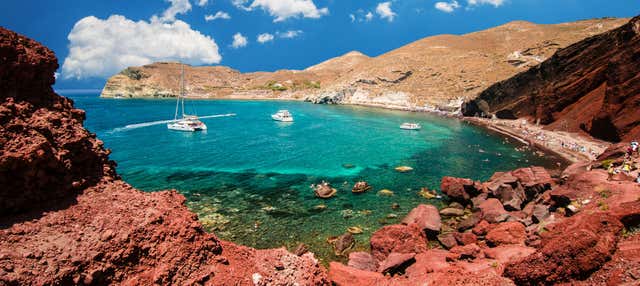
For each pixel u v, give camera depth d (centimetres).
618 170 2781
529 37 19600
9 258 899
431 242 2534
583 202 2225
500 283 1406
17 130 1040
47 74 1229
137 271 1062
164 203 1257
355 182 4025
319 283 1412
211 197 3450
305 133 7719
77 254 988
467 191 3347
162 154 5366
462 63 16575
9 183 1012
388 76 17425
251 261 1334
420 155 5525
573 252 1316
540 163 4997
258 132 7825
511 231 2259
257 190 3688
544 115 7906
